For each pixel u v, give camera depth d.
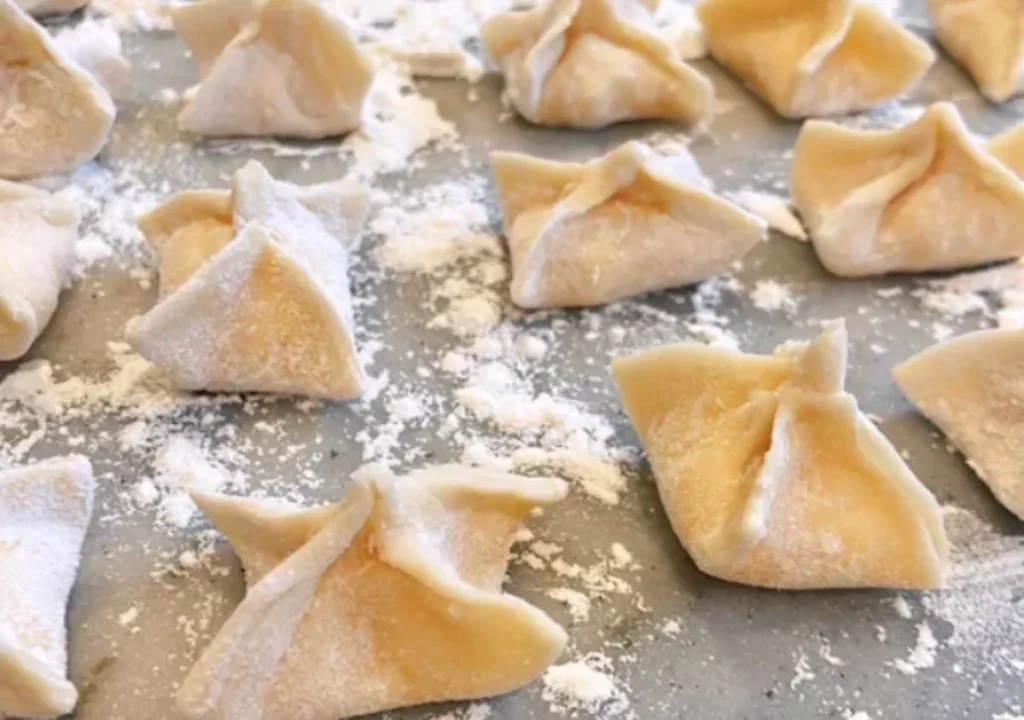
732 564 0.15
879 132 0.20
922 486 0.15
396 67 0.23
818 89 0.22
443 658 0.14
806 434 0.15
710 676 0.14
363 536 0.14
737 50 0.23
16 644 0.13
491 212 0.20
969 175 0.19
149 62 0.23
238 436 0.17
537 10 0.22
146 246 0.19
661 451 0.16
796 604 0.15
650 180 0.18
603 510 0.16
